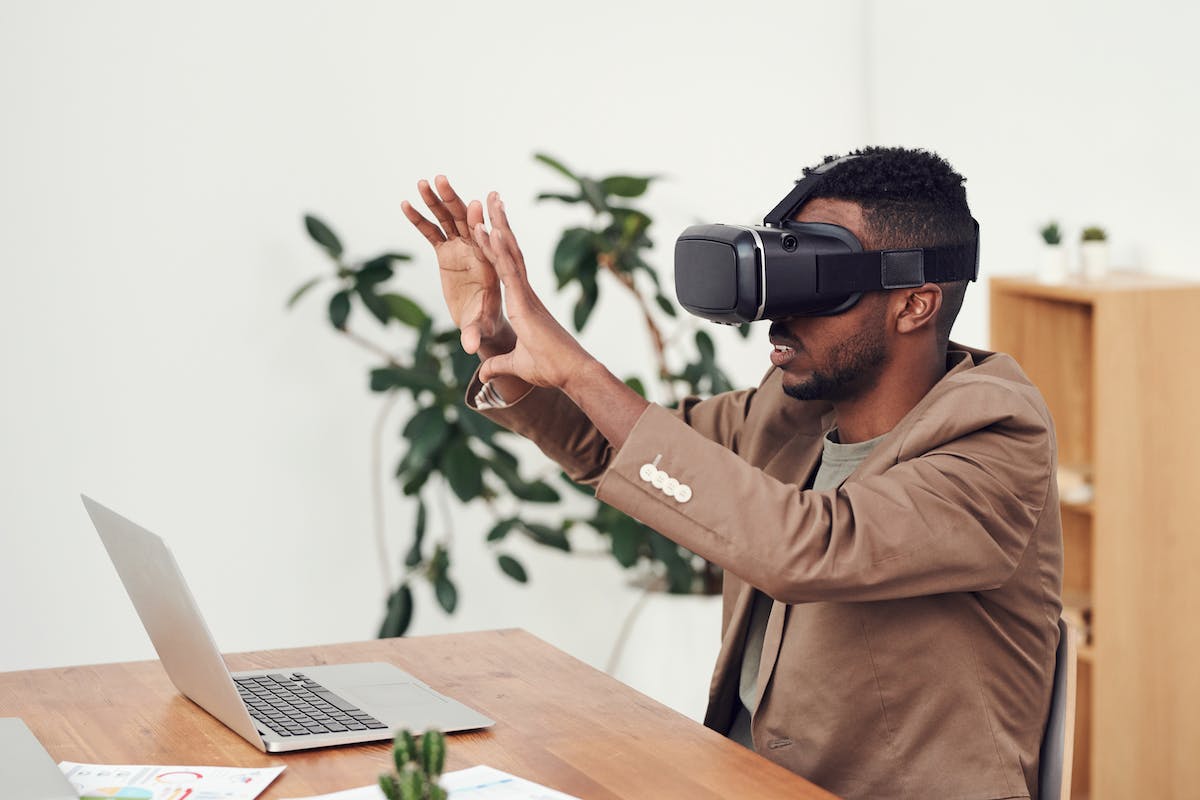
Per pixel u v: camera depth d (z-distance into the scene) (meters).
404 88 3.48
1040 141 3.32
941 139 3.66
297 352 3.45
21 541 3.27
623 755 1.26
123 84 3.26
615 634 3.74
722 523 1.27
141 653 3.38
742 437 1.73
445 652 1.63
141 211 3.30
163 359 3.35
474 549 3.63
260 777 1.18
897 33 3.79
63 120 3.23
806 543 1.26
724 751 1.28
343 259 3.45
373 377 3.09
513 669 1.55
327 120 3.42
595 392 1.33
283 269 3.42
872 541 1.26
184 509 3.39
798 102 3.84
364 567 3.55
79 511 3.31
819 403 1.63
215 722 1.35
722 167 3.78
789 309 1.40
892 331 1.45
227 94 3.34
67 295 3.26
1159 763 2.80
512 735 1.32
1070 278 2.97
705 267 1.42
